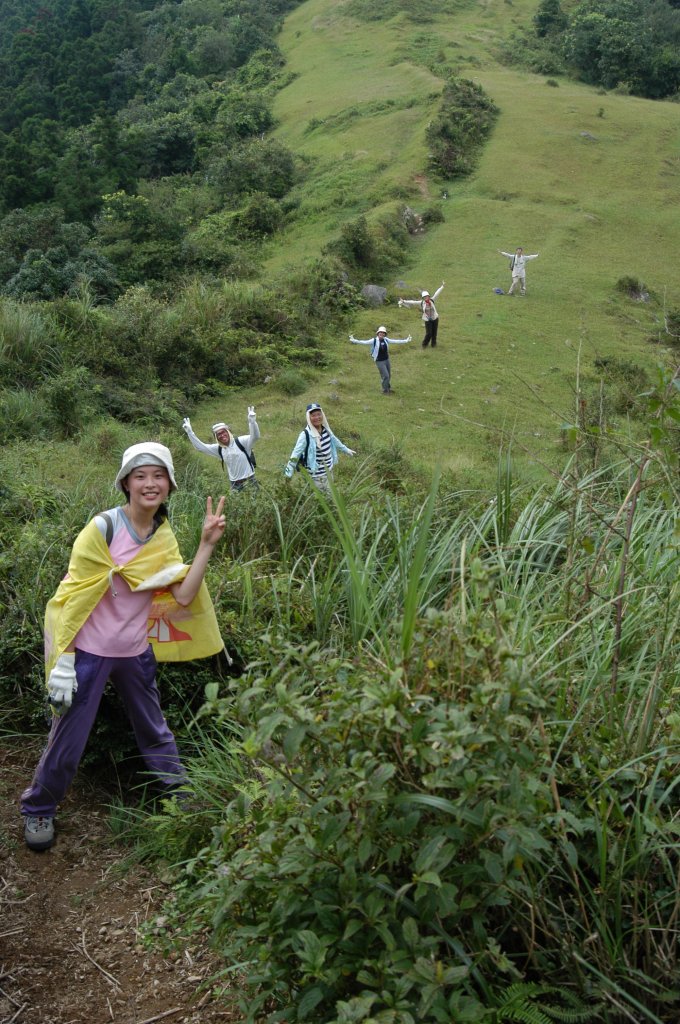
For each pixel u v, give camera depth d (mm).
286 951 2480
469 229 35250
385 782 2379
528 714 2559
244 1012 2498
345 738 2449
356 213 37469
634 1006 2498
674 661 3467
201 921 3119
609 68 57531
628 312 28656
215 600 4879
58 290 27906
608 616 3584
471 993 2373
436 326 24000
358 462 11234
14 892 3439
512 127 44781
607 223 36219
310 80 60469
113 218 33625
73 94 67625
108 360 18172
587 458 4793
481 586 2707
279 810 2486
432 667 2553
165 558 3785
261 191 42000
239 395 19953
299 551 6215
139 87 69812
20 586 4891
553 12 66125
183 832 3523
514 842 2227
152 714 3928
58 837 3805
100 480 8953
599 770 2746
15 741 4453
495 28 67375
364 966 2373
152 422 16438
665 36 64562
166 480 3734
